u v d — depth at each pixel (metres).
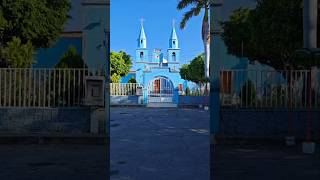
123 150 11.20
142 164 9.16
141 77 52.84
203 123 19.67
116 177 7.88
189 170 8.55
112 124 19.22
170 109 34.25
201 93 42.47
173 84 52.38
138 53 61.84
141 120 21.75
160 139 13.59
